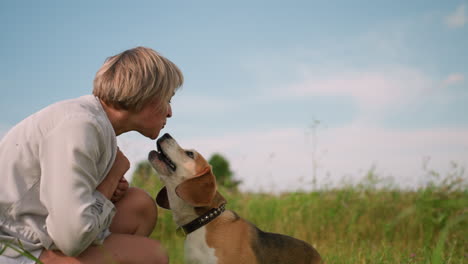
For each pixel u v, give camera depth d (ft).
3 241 8.29
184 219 12.06
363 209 22.40
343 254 15.64
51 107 8.91
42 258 8.70
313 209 22.44
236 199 23.70
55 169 8.20
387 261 13.96
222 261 11.21
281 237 12.84
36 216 8.70
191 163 12.48
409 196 23.54
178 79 10.77
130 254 9.67
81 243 8.34
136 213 11.21
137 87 9.66
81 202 8.23
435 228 19.48
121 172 9.87
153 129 10.68
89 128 8.57
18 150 8.52
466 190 19.69
